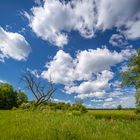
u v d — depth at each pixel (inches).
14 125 532.7
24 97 4372.5
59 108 2042.3
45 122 573.9
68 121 590.6
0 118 746.8
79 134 384.8
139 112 1801.2
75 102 1990.7
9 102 4291.3
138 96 1866.4
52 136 366.0
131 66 2282.2
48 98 2073.1
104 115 1386.6
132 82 2251.5
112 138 374.9
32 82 2069.4
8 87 4350.4
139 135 417.4
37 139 356.5
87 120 625.6
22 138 361.1
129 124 543.8
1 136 378.6
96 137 371.9
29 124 540.7
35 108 1868.8
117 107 2925.7
